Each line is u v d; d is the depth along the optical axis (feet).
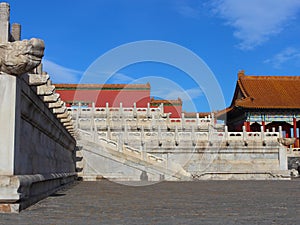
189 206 41.34
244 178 152.56
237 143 155.12
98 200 48.16
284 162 155.02
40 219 29.32
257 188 82.38
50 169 60.49
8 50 33.78
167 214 33.86
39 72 47.11
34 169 46.52
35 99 43.39
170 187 84.99
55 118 60.08
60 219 29.55
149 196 56.44
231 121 243.60
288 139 154.20
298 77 240.53
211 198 53.31
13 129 34.60
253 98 216.74
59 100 55.31
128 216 32.19
